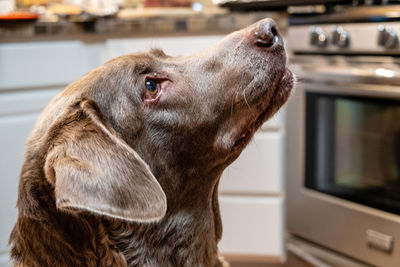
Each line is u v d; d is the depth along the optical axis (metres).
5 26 2.27
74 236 1.21
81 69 2.51
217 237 1.47
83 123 1.13
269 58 1.29
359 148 2.15
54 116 1.22
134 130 1.27
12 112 2.33
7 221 2.34
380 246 2.08
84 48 2.51
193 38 2.54
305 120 2.33
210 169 1.34
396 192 2.02
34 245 1.22
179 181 1.32
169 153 1.30
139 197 1.07
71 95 1.24
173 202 1.32
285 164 2.49
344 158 2.21
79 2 2.72
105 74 1.27
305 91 2.30
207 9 3.08
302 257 2.39
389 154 2.03
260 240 2.62
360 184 2.16
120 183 1.06
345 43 2.09
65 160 1.06
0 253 2.32
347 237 2.21
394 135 2.00
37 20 2.39
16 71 2.33
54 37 2.42
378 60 2.02
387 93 1.98
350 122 2.16
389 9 2.00
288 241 2.50
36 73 2.38
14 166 2.34
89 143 1.09
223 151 1.33
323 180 2.31
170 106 1.29
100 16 2.59
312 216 2.36
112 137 1.10
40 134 1.22
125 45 2.55
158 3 2.75
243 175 2.56
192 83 1.31
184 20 2.50
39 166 1.18
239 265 2.73
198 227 1.35
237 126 1.32
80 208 1.01
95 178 1.04
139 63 1.30
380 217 2.07
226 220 2.63
